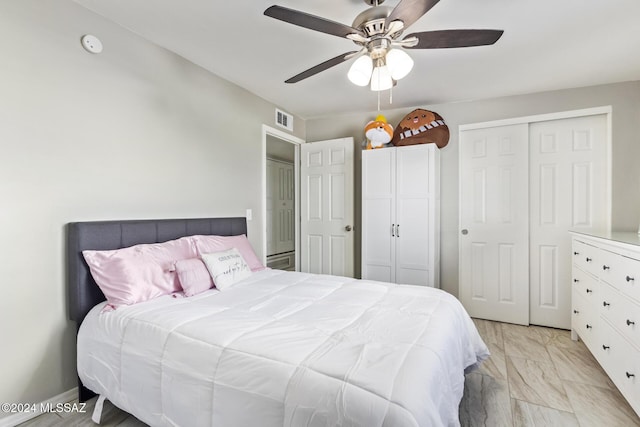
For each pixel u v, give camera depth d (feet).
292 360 3.52
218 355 3.88
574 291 8.22
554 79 8.69
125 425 5.02
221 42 6.98
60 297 5.49
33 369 5.16
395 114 11.73
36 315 5.19
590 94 9.06
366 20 5.31
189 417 3.95
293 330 4.30
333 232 12.14
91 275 5.59
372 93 10.04
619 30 6.27
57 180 5.43
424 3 4.12
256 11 5.80
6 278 4.87
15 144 4.93
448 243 10.79
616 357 5.70
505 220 10.03
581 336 7.68
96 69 5.98
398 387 3.05
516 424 5.12
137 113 6.72
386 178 10.71
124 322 4.88
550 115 9.46
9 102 4.87
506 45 6.87
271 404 3.33
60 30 5.44
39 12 5.18
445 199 10.82
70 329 5.63
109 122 6.21
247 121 9.93
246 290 6.43
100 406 5.04
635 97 8.63
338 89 9.74
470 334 5.79
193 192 8.08
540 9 5.61
